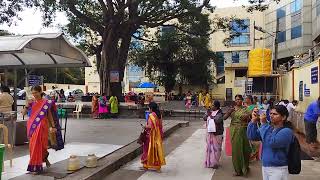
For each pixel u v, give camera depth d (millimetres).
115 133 15102
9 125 10703
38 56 12453
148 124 9328
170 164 10203
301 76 19219
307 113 13055
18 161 8992
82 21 28406
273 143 4965
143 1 26297
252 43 53062
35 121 7871
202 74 46469
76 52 12242
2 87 11062
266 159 5070
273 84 29266
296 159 4957
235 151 8852
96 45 32406
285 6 48938
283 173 4984
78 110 24953
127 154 10516
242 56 53406
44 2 24156
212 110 9930
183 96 48188
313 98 16109
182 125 20812
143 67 47812
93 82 61719
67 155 9969
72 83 72500
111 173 9078
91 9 29750
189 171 9352
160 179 8539
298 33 46406
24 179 7387
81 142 12375
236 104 9203
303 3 45000
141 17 27406
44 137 7957
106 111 24594
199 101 37812
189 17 28250
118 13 26828
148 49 46188
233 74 47156
